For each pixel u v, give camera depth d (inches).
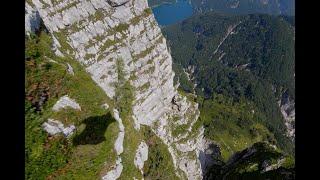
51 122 1962.4
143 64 5383.9
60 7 3905.0
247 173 4613.7
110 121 2257.6
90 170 1958.7
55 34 3659.0
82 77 2546.8
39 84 2102.6
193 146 6668.3
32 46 2343.8
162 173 4601.4
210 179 5757.9
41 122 1937.7
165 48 5989.2
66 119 2033.7
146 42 5511.8
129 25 5118.1
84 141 2043.6
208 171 6058.1
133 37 5206.7
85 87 2357.3
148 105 5561.0
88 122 2139.5
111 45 4621.1
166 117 6200.8
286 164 4559.5
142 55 5374.0
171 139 6274.6
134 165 2709.2
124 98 4357.8
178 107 6496.1
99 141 2102.6
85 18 4286.4
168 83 6156.5
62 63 2450.8
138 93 5226.4
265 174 4409.5
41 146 1861.5
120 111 3380.9
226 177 4837.6
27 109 1955.0
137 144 3053.6
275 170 4429.1
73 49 3853.3
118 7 4921.3
